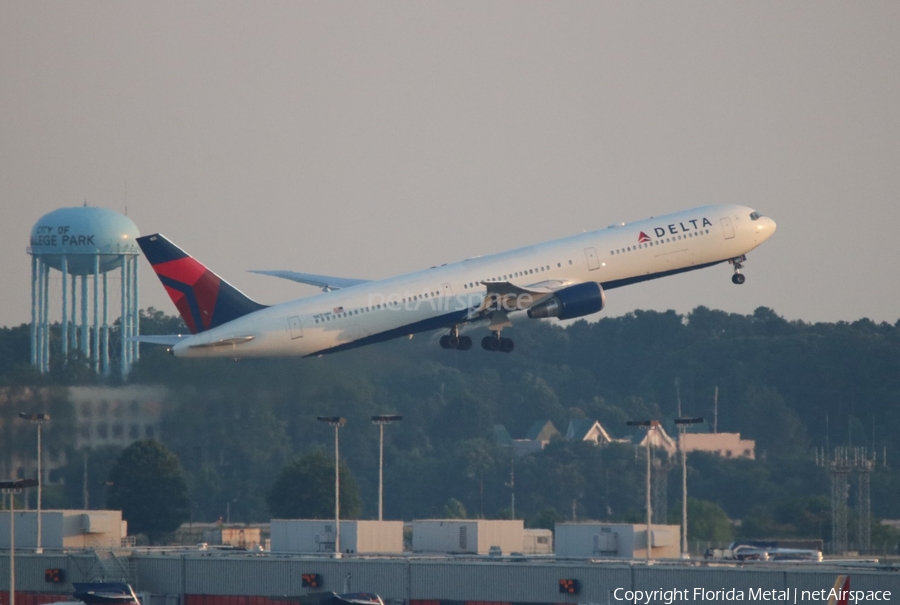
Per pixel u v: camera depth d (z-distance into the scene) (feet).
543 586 528.63
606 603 513.86
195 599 601.21
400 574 554.87
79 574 629.51
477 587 539.70
